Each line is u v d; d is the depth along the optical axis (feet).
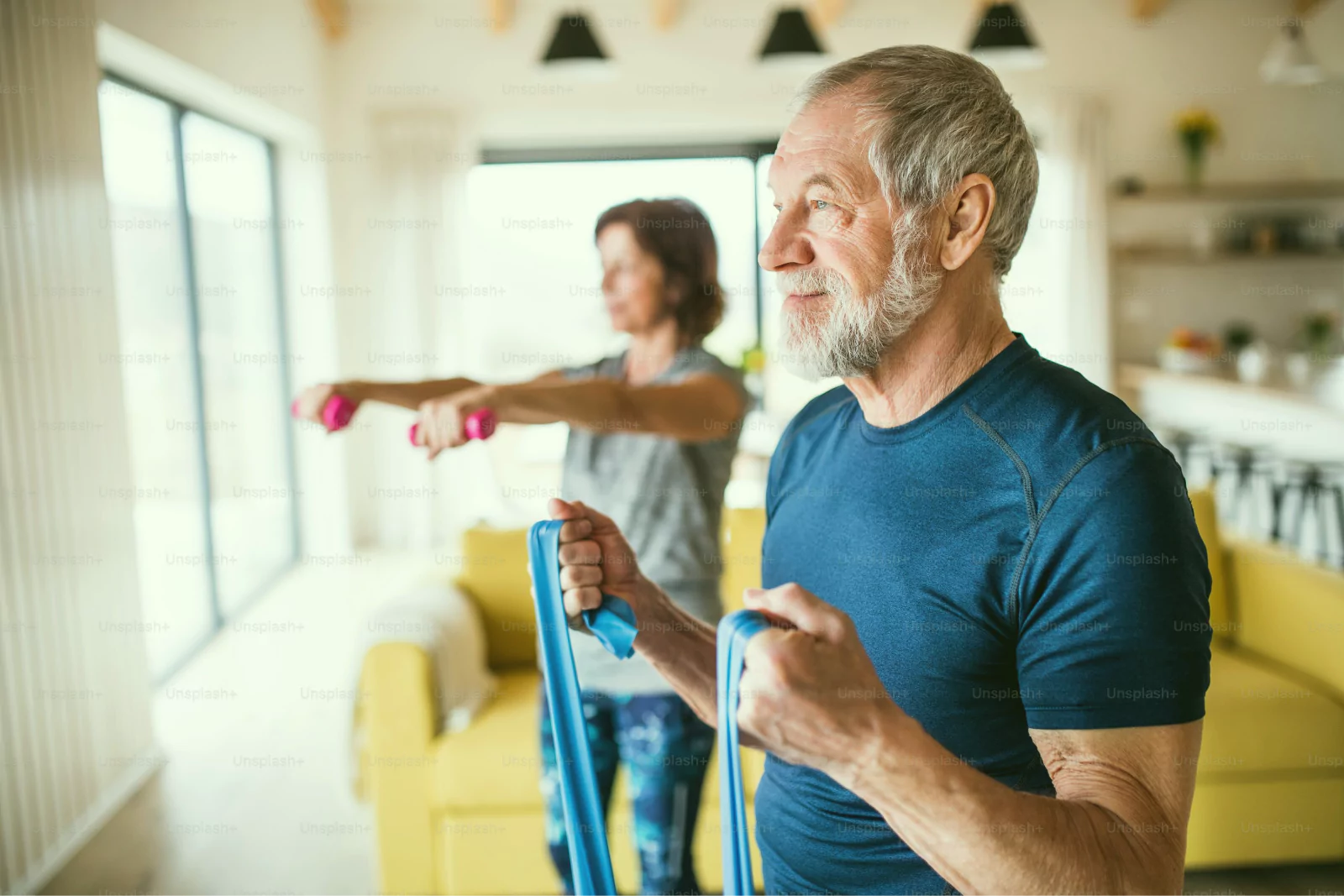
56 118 8.94
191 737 10.93
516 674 8.56
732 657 2.13
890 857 2.89
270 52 15.79
